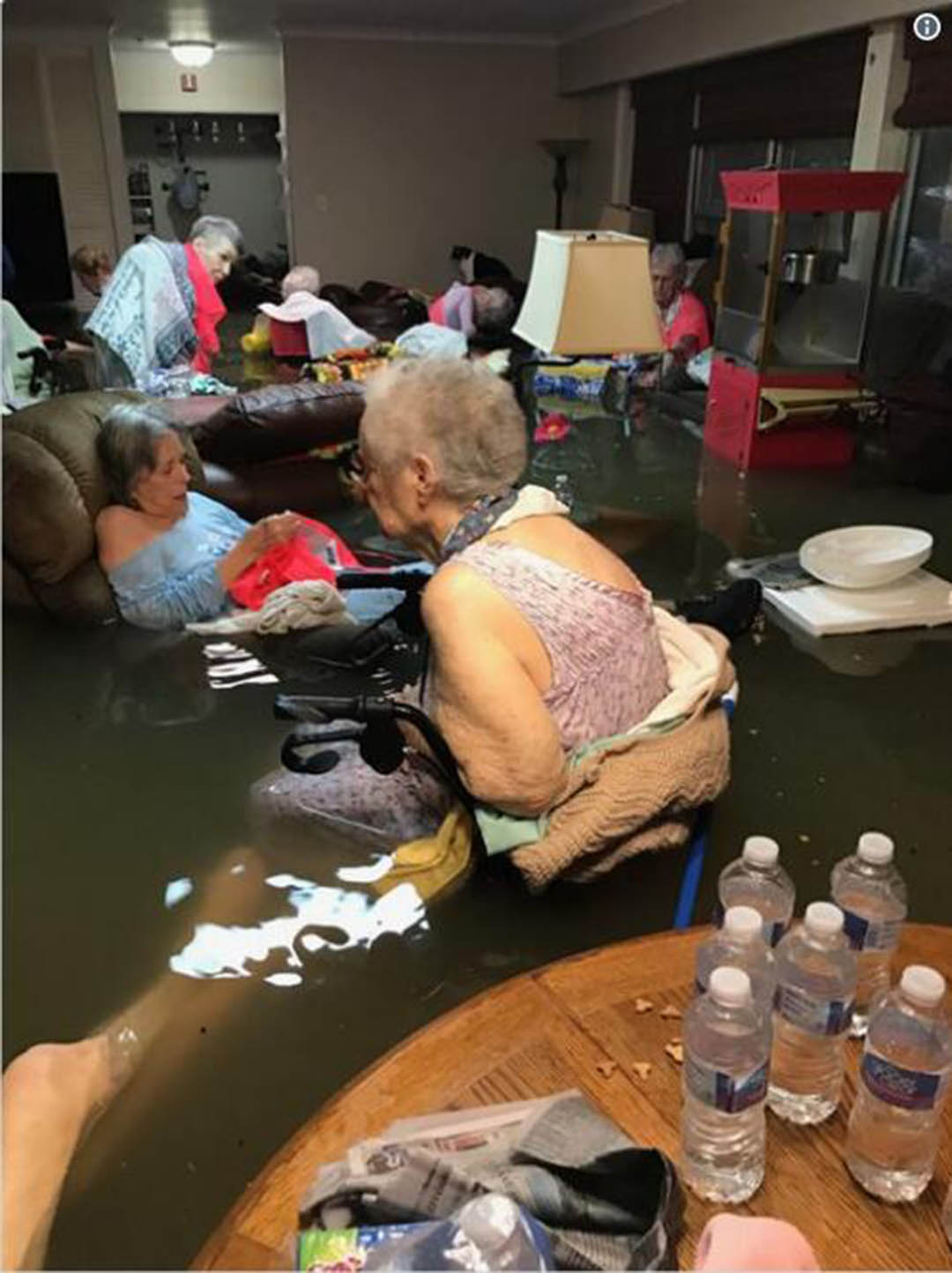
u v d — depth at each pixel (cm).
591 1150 81
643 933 146
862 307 393
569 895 152
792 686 224
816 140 520
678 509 345
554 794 143
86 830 170
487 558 146
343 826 166
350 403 318
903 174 387
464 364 153
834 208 372
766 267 375
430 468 148
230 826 170
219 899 152
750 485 371
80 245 847
